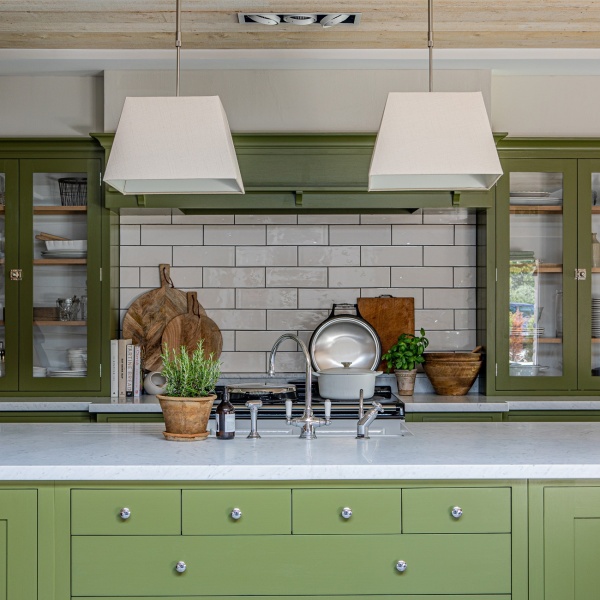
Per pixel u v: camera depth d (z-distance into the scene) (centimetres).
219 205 464
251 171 462
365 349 509
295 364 512
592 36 434
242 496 254
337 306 514
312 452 275
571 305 480
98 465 251
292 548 254
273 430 340
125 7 390
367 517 255
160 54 454
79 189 477
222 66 466
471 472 252
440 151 286
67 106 494
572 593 258
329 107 474
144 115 289
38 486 255
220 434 304
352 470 251
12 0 381
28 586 254
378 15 400
